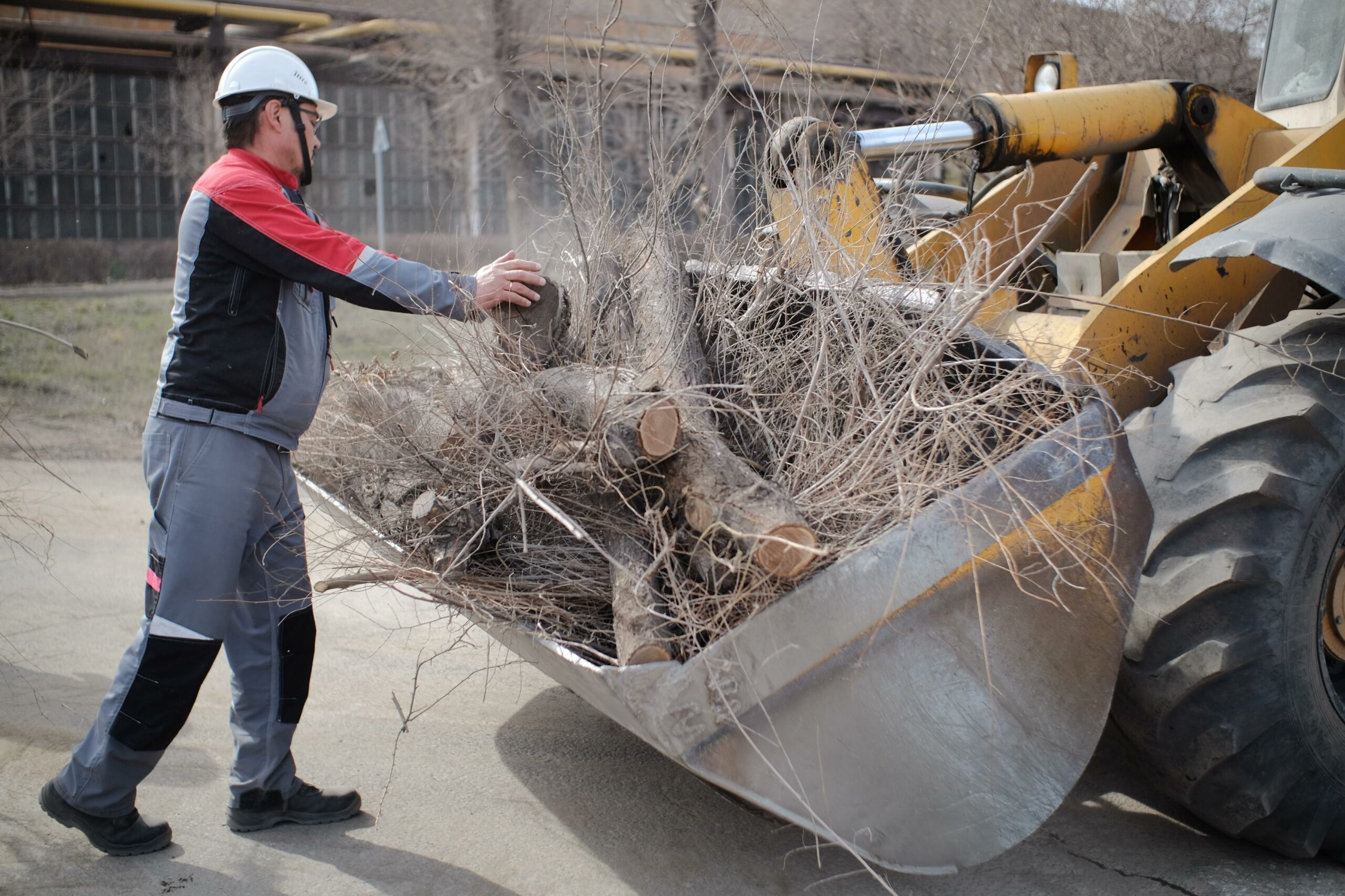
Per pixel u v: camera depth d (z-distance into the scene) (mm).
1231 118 3441
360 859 2588
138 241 14344
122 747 2504
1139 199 3865
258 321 2520
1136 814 2746
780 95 3305
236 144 2633
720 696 1926
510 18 8539
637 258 2918
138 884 2479
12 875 2512
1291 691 2312
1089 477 2135
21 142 13930
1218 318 2875
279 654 2713
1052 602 2111
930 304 2514
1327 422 2307
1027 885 2420
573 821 2752
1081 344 2738
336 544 2736
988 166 3322
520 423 2498
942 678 2049
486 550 2518
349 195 13656
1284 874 2471
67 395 7812
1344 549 2439
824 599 1957
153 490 2527
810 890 2441
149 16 11578
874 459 2244
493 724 3330
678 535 2199
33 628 4004
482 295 2629
